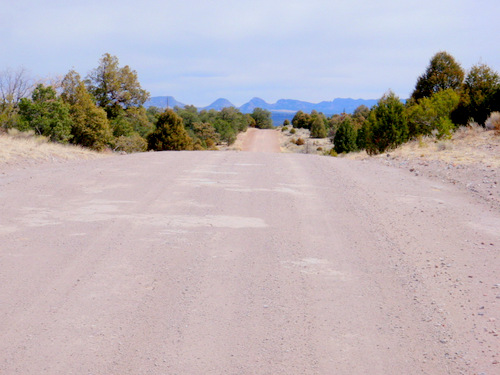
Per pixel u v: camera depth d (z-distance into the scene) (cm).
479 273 561
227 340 407
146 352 387
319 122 10669
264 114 16575
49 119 2556
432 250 647
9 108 2670
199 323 437
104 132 3341
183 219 789
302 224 770
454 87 2859
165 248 642
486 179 1112
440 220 802
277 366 369
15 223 743
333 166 1457
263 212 845
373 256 623
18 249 624
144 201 917
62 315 448
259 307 471
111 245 649
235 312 460
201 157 1666
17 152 1570
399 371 364
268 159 1630
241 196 974
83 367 364
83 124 3188
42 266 568
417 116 2198
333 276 554
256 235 708
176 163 1471
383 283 533
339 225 767
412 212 855
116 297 489
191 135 8688
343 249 650
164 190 1025
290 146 9262
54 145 2156
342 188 1076
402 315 456
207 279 539
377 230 739
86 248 635
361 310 466
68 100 3253
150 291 505
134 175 1215
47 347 392
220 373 359
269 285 525
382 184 1132
